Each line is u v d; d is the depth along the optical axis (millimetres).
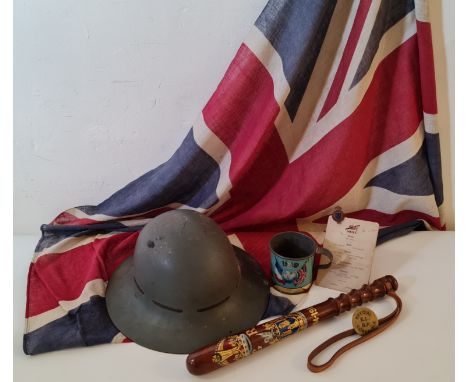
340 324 758
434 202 994
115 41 881
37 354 691
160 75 925
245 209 1044
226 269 723
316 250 798
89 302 779
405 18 853
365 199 1059
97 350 700
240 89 896
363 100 896
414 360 683
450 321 760
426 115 899
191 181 989
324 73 913
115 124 974
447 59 882
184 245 697
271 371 662
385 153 989
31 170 1009
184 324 709
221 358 645
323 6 807
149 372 659
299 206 985
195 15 868
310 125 962
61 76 906
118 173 1038
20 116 939
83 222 1010
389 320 743
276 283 822
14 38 857
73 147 992
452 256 940
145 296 735
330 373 658
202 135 926
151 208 1004
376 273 882
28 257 948
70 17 849
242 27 885
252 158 917
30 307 781
